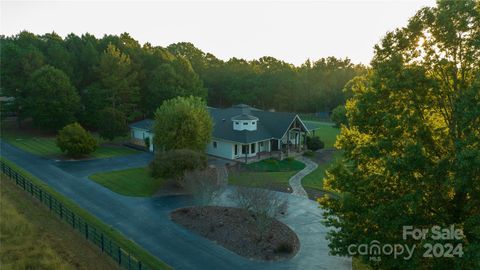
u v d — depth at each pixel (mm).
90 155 47938
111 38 78938
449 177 12117
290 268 19953
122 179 36906
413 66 14086
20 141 54969
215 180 30000
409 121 13289
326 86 106000
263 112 54500
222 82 103625
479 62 12812
